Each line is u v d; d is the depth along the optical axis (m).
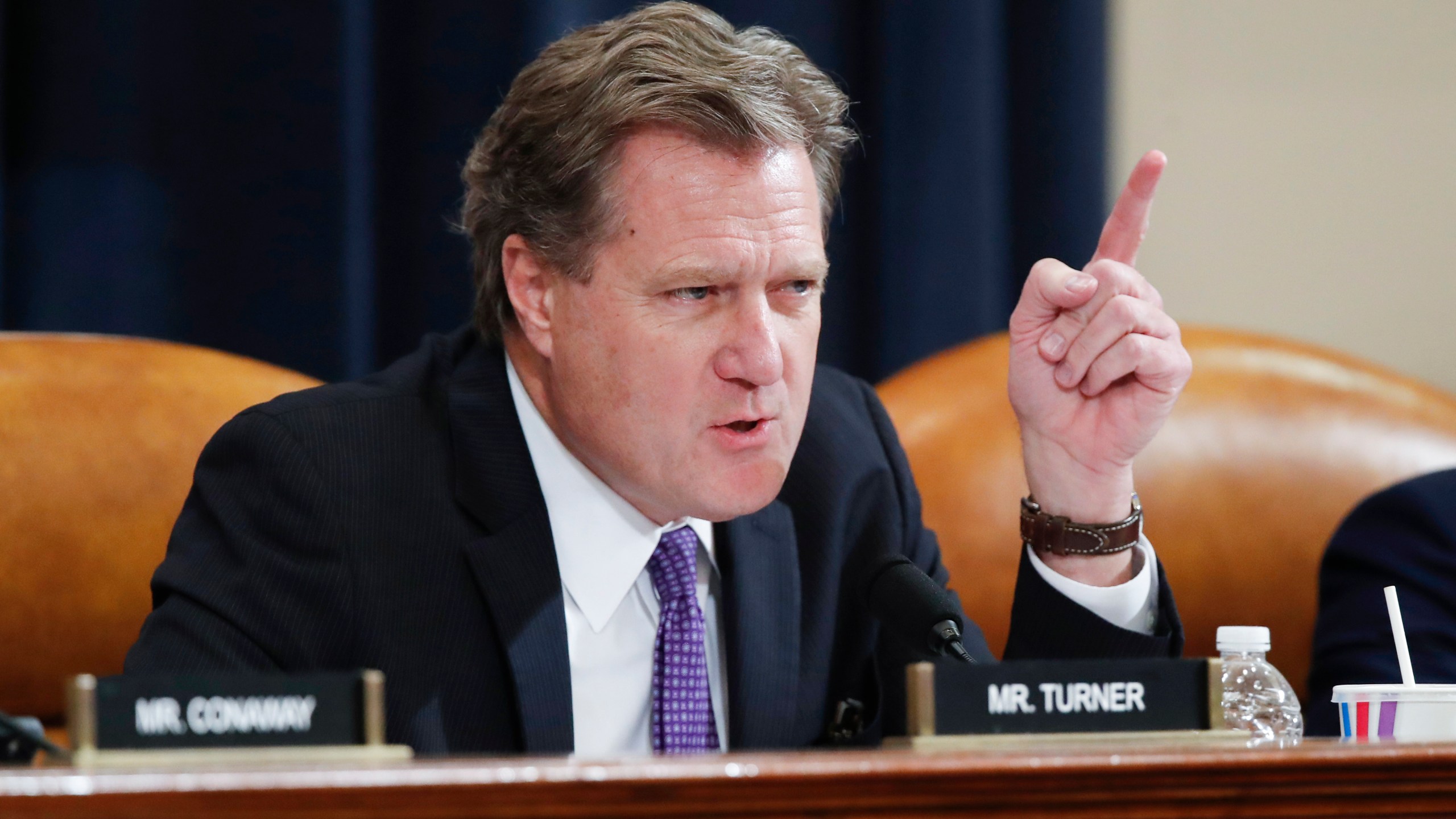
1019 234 6.52
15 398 4.28
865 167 6.36
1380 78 7.08
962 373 5.29
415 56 5.87
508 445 3.34
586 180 3.11
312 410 3.34
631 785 1.70
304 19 5.66
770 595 3.45
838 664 3.62
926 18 6.29
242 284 5.66
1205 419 5.39
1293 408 5.46
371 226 5.79
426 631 3.11
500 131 3.43
